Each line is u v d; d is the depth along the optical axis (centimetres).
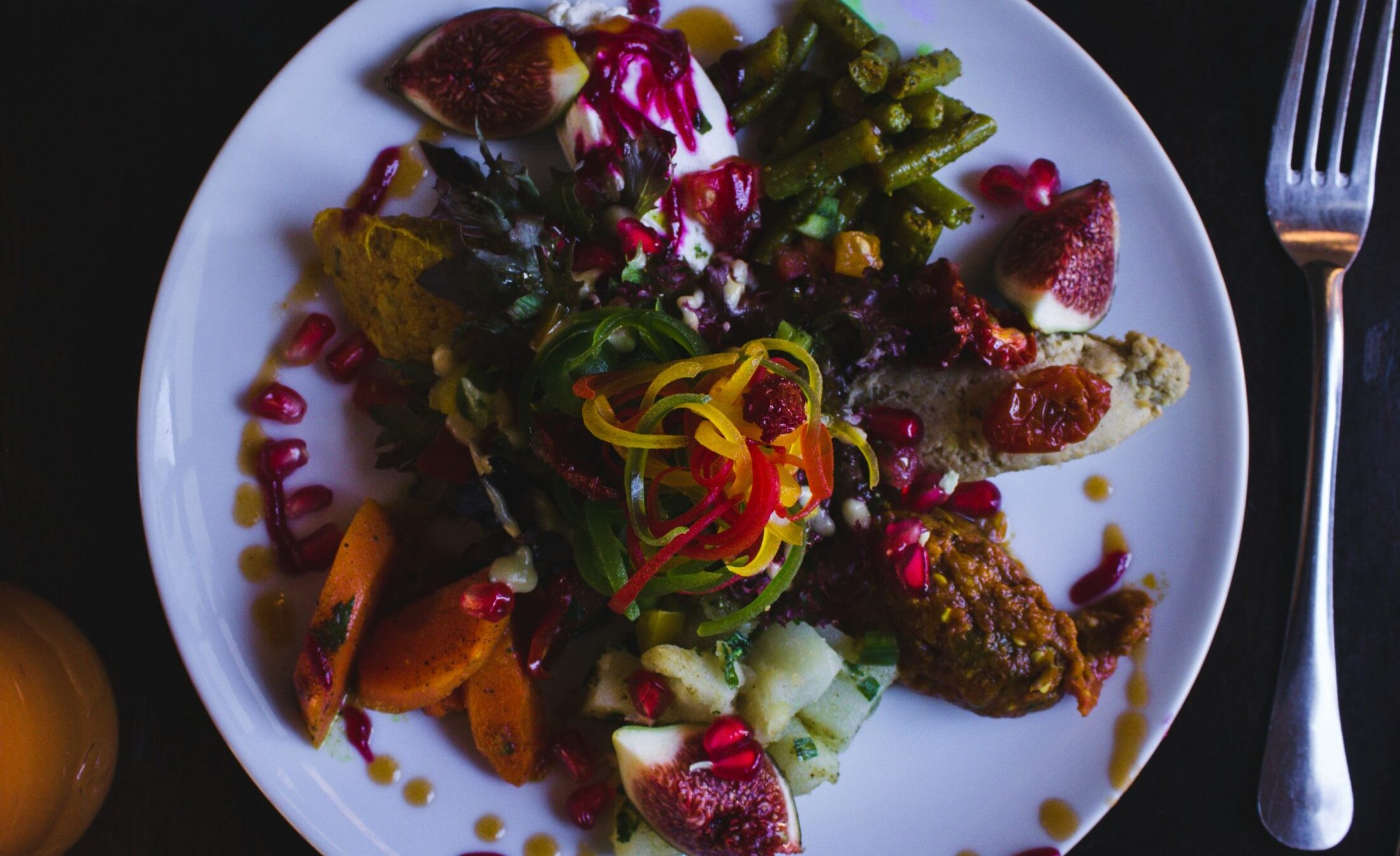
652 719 36
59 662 38
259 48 40
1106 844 41
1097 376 38
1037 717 39
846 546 37
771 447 34
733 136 39
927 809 39
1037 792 39
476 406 36
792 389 34
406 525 38
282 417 38
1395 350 41
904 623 38
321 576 38
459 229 36
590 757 38
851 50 38
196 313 37
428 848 38
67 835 38
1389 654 41
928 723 39
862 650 38
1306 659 40
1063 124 39
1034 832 39
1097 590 40
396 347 37
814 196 38
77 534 39
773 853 37
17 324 39
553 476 36
